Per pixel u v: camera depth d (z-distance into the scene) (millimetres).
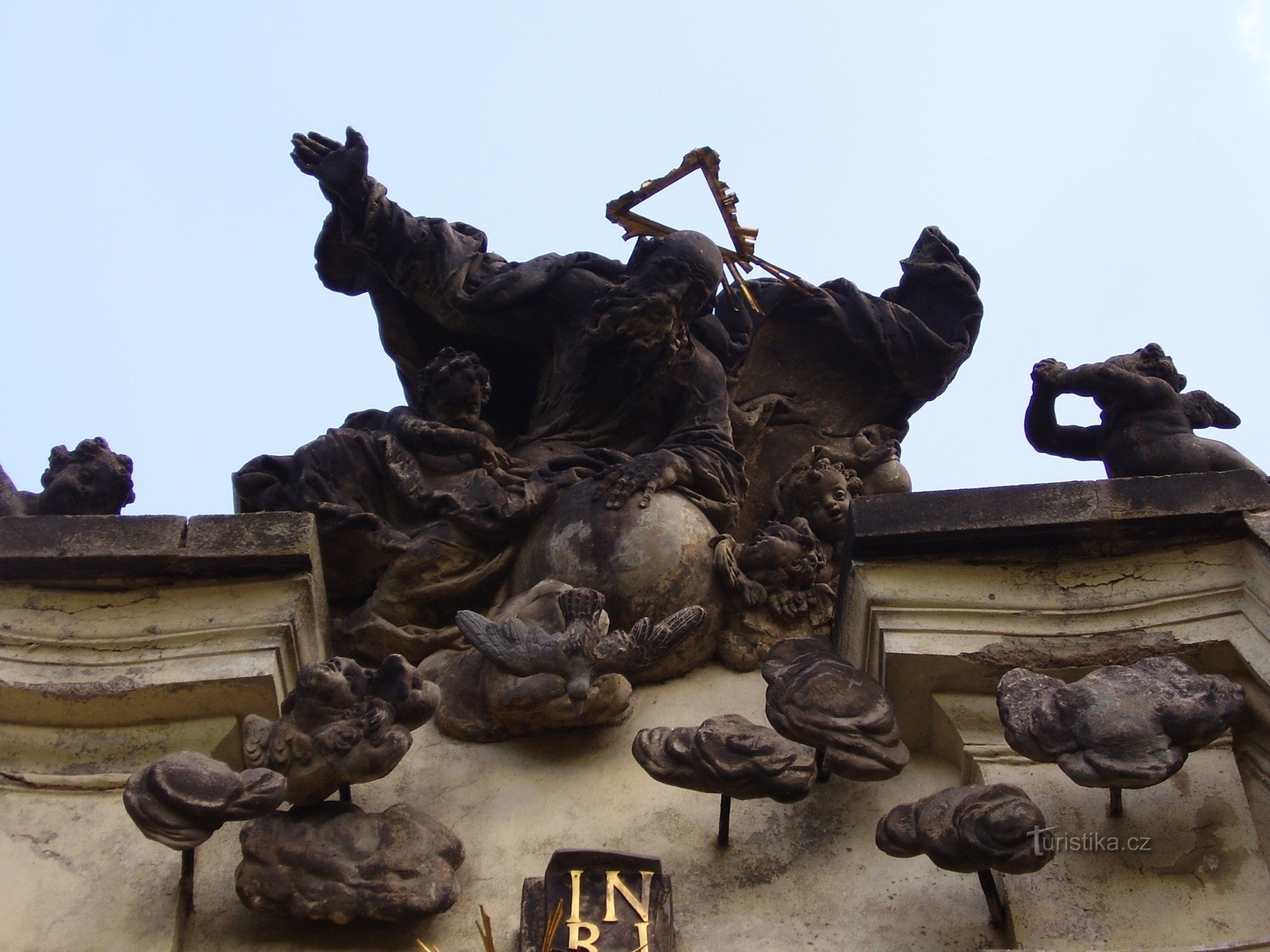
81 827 7422
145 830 6797
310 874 7039
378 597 8617
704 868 7395
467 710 8094
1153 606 7738
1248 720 7410
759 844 7473
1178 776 7270
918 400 9969
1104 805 7230
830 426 9820
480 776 7883
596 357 9328
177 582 8023
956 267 10016
